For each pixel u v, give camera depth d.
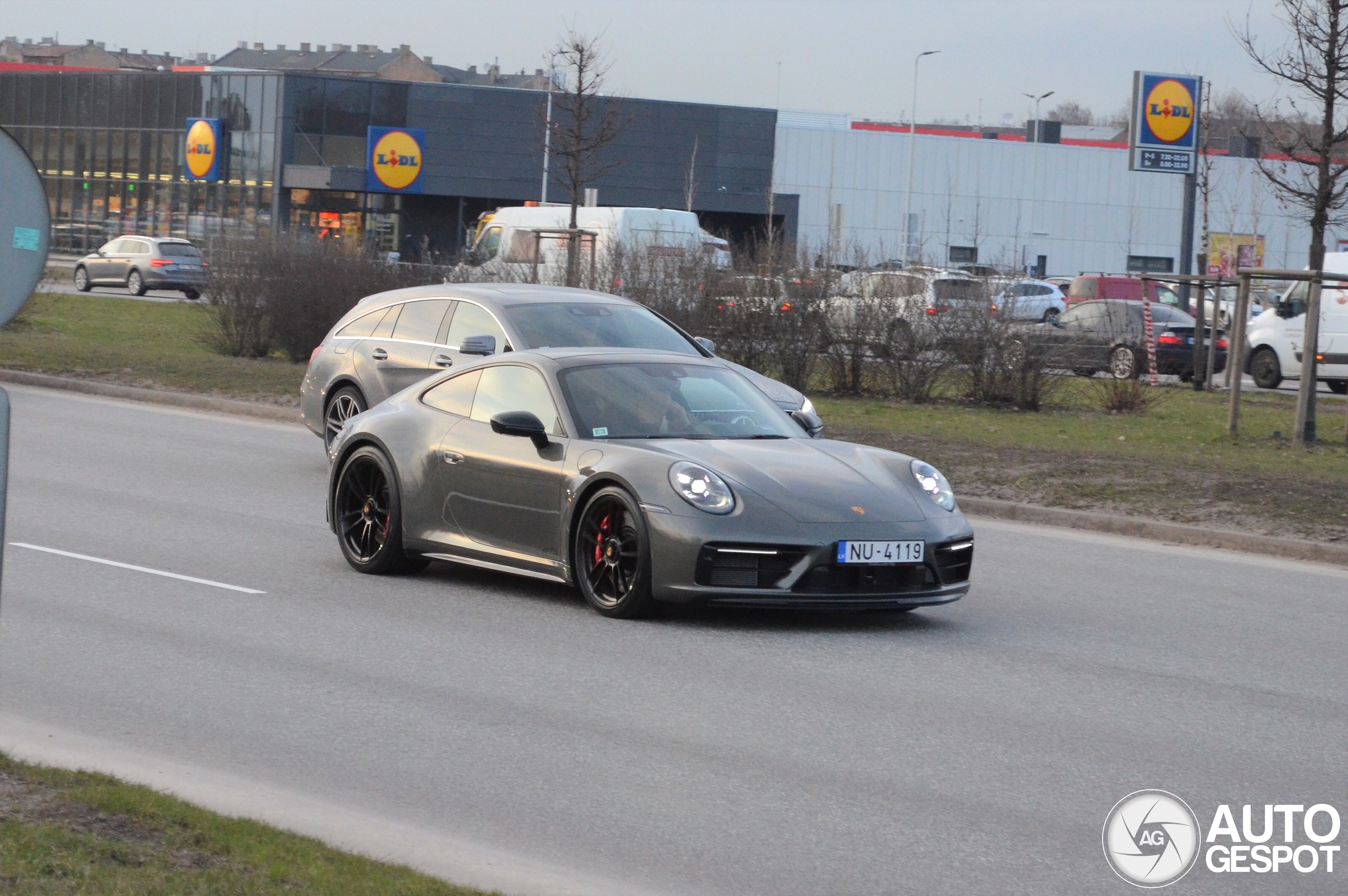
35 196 6.14
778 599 10.97
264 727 8.59
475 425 12.73
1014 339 30.39
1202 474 20.19
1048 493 19.20
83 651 10.20
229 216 94.31
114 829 6.29
